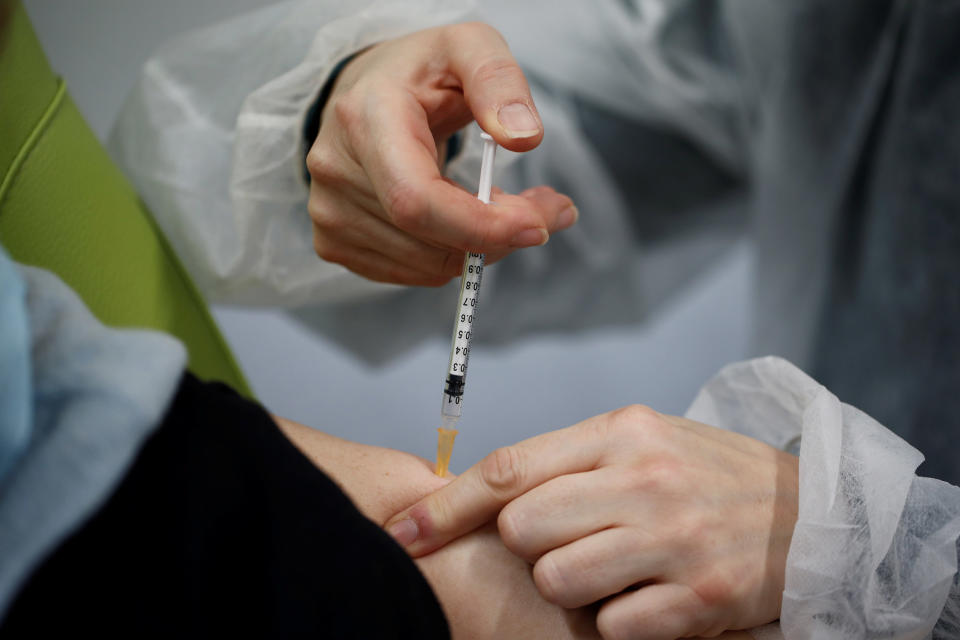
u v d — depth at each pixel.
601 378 1.42
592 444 0.53
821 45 0.95
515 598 0.53
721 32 1.04
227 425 0.46
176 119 0.67
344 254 0.63
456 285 1.06
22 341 0.41
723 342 1.44
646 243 1.21
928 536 0.53
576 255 1.15
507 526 0.52
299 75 0.62
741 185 1.18
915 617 0.53
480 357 1.42
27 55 0.57
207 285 0.71
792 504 0.54
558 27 1.01
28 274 0.47
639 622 0.52
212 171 0.68
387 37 0.64
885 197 0.94
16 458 0.40
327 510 0.46
